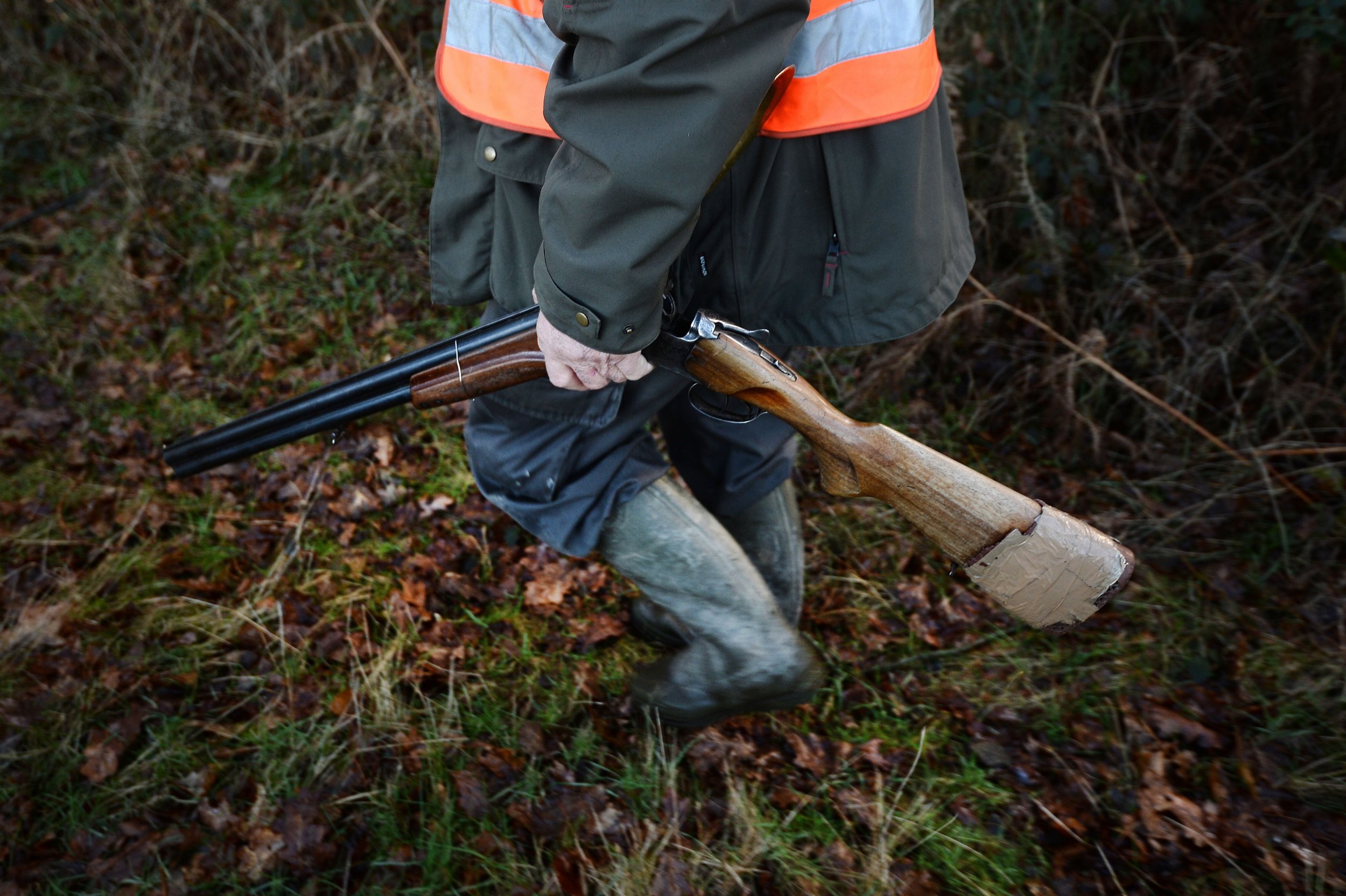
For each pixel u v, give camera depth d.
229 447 1.86
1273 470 2.87
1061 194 3.33
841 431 1.57
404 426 3.14
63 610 2.42
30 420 3.08
